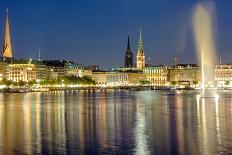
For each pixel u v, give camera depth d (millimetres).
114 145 87125
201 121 128875
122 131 106750
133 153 79688
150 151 81125
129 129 110625
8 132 106125
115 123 125000
